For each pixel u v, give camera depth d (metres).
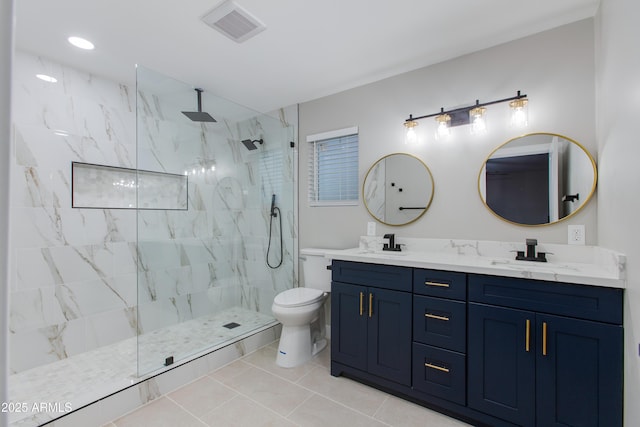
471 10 1.72
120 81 2.60
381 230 2.54
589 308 1.34
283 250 3.13
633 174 1.20
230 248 3.28
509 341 1.53
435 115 2.22
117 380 1.88
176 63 2.29
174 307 2.78
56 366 2.12
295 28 1.88
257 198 3.27
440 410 1.75
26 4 1.63
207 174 2.98
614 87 1.42
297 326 2.37
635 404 1.16
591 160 1.74
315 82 2.61
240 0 1.64
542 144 1.89
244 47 2.08
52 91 2.25
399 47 2.09
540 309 1.45
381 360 1.93
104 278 2.48
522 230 1.95
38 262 2.16
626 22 1.26
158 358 2.15
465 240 2.14
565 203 1.82
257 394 1.94
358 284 2.04
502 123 2.02
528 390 1.47
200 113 2.81
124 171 2.64
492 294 1.58
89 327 2.39
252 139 3.23
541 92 1.90
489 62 2.07
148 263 2.59
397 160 2.46
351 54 2.18
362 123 2.66
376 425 1.65
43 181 2.19
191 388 2.01
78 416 1.59
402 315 1.86
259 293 3.22
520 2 1.66
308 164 3.00
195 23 1.82
